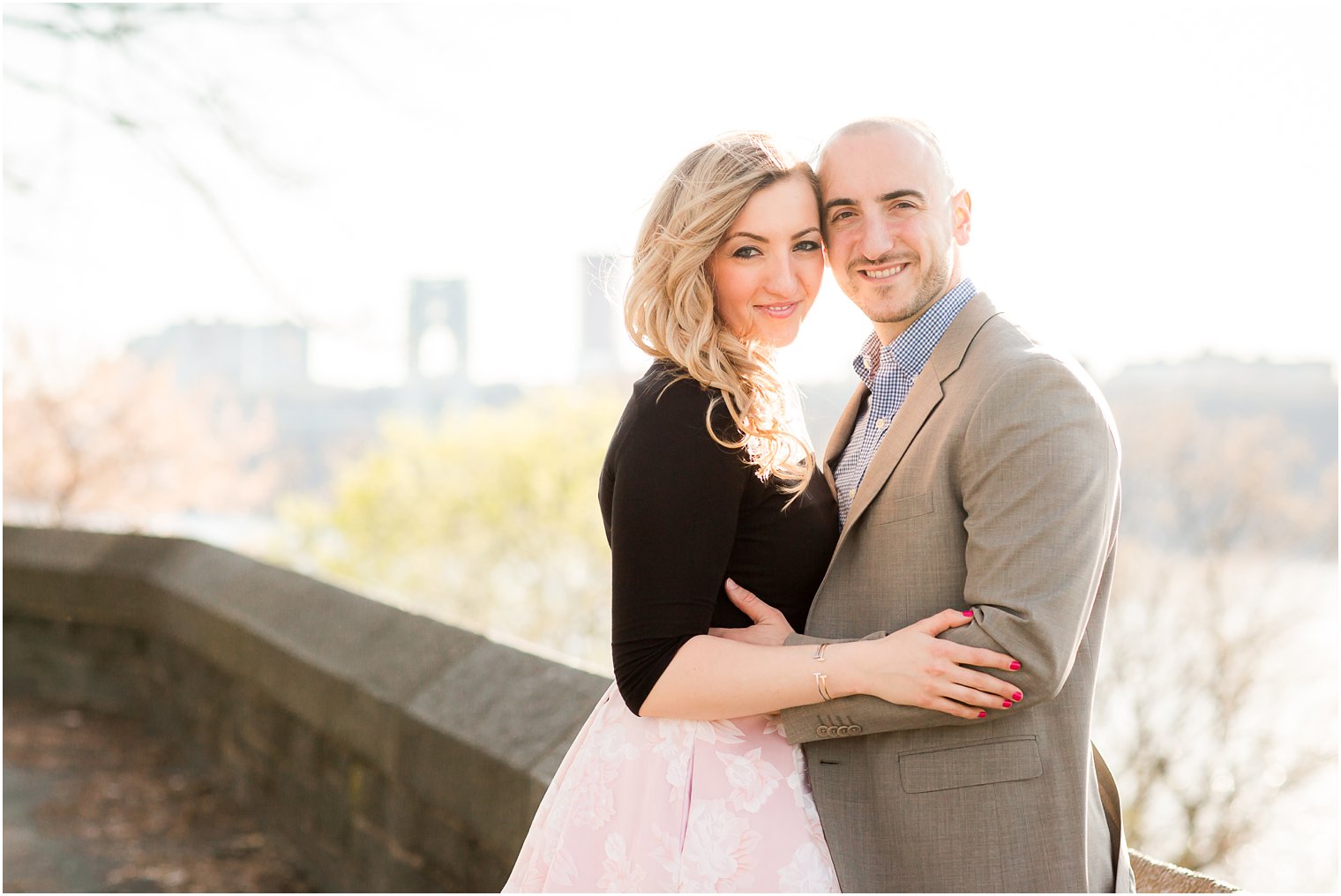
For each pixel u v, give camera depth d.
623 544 1.68
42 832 3.88
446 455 15.23
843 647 1.60
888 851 1.65
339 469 17.36
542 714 2.64
